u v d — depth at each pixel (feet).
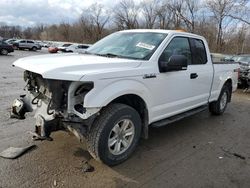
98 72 11.30
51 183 11.04
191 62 17.48
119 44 15.88
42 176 11.48
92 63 11.80
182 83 16.14
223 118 22.40
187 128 19.06
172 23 163.73
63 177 11.52
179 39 16.30
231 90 23.86
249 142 17.08
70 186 10.95
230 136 17.98
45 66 11.26
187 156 14.40
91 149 11.98
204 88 19.01
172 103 15.74
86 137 11.93
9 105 21.33
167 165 13.24
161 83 14.40
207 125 20.12
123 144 12.98
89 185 11.12
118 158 12.76
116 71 11.94
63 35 250.78
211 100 20.71
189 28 147.13
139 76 12.99
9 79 36.27
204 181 11.98
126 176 11.99
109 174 12.05
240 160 14.33
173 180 11.91
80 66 11.28
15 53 105.50
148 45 14.90
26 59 13.35
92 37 225.35
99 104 11.15
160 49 14.60
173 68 14.16
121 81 12.15
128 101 13.57
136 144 13.61
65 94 11.42
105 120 11.83
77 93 11.33
